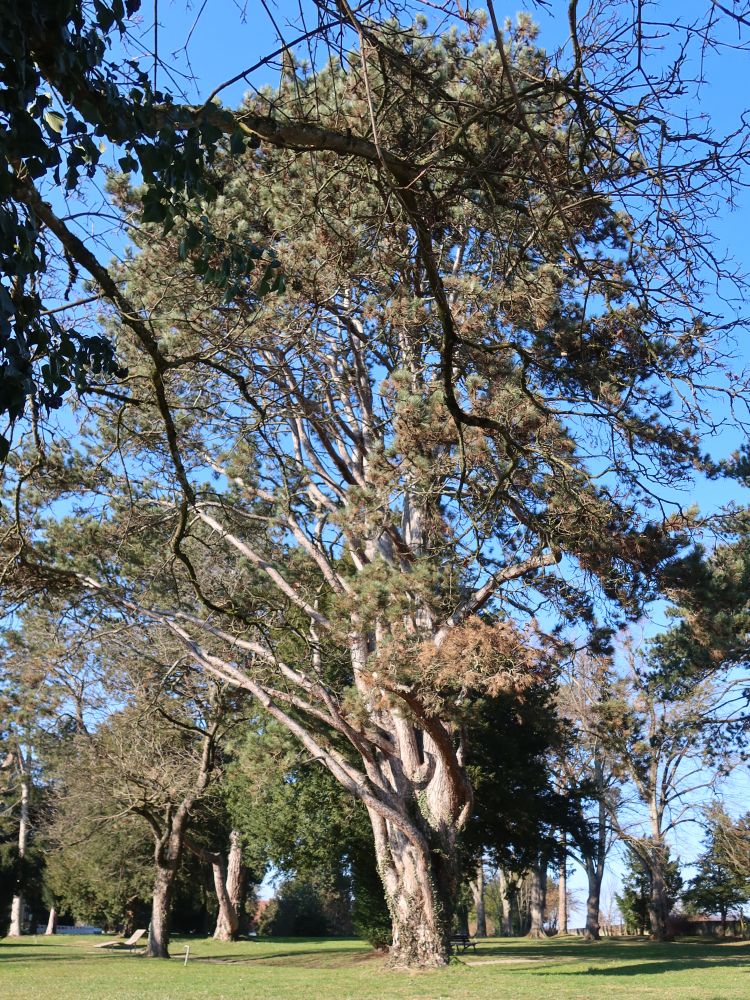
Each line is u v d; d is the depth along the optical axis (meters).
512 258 8.00
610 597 16.81
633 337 10.38
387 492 15.24
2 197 4.37
